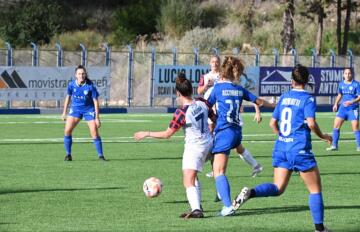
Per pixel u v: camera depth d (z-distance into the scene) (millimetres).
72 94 39906
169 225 23016
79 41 122688
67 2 133375
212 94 24844
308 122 21672
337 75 89688
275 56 87188
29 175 34000
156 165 38438
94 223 23266
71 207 26031
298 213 25391
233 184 32406
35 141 49531
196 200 24188
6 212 24953
